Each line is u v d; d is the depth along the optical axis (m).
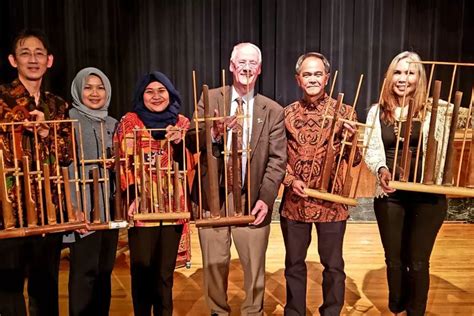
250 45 2.11
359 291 2.91
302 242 2.30
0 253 1.95
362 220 4.29
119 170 1.91
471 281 3.06
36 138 1.82
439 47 5.63
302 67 2.14
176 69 5.73
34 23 5.42
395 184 1.94
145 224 2.10
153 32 5.68
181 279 3.12
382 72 5.68
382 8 5.60
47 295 2.09
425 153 1.98
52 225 1.82
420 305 2.27
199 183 2.02
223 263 2.28
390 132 2.21
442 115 2.15
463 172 3.68
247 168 2.11
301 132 2.21
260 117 2.14
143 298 2.19
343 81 5.71
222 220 1.91
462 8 5.55
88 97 2.08
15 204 1.93
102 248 2.15
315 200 2.22
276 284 3.04
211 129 2.03
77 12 5.55
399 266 2.33
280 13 5.61
